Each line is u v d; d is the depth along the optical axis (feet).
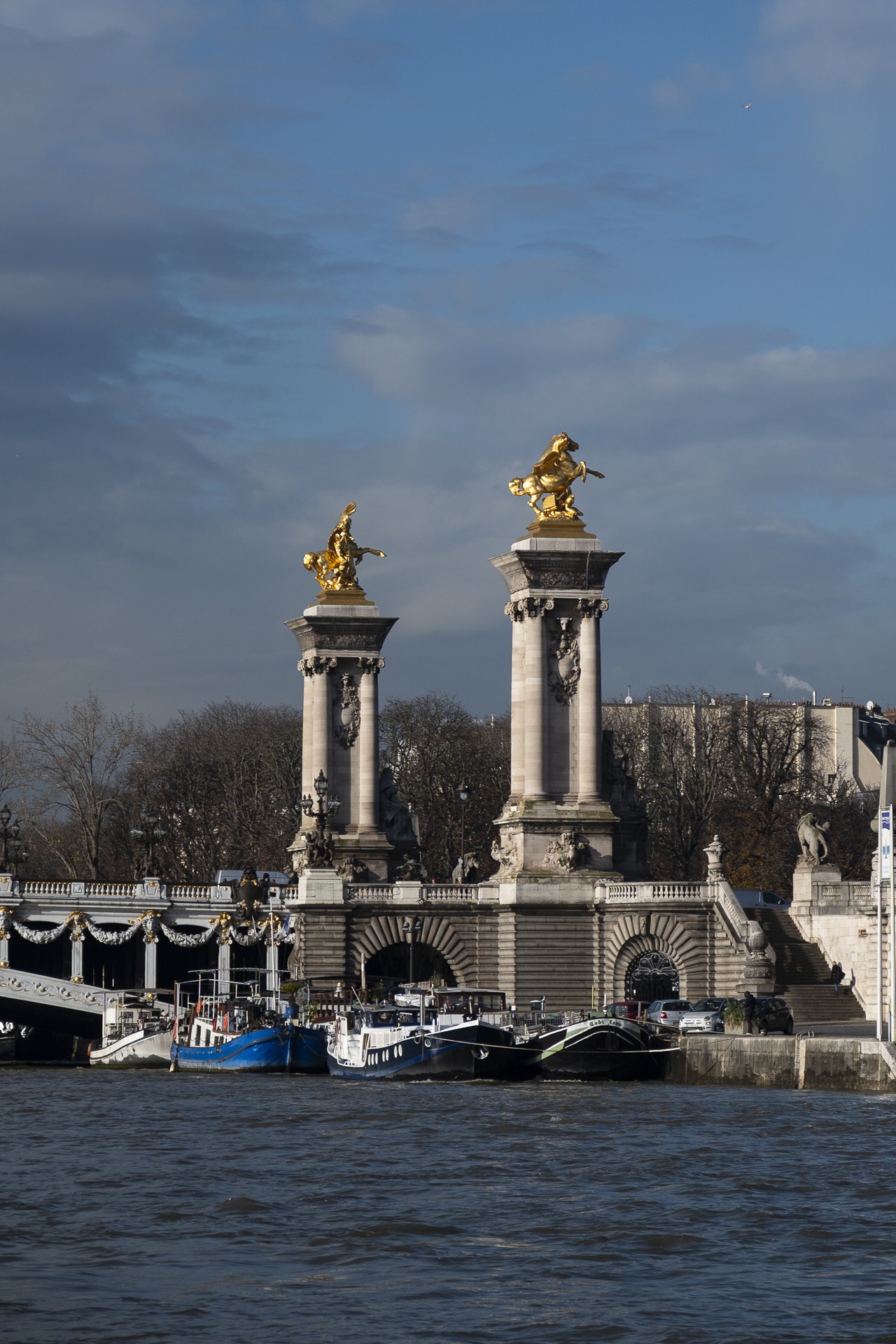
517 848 510.99
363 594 611.06
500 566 522.88
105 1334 183.32
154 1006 510.17
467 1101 357.00
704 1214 235.81
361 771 605.73
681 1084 382.63
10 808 637.30
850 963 471.62
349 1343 181.27
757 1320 188.96
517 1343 181.57
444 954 515.50
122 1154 288.10
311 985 495.82
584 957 504.02
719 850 501.15
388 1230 225.56
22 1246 217.56
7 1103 370.32
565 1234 225.35
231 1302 194.29
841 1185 253.65
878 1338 182.91
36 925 552.41
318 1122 327.88
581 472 520.01
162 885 549.13
